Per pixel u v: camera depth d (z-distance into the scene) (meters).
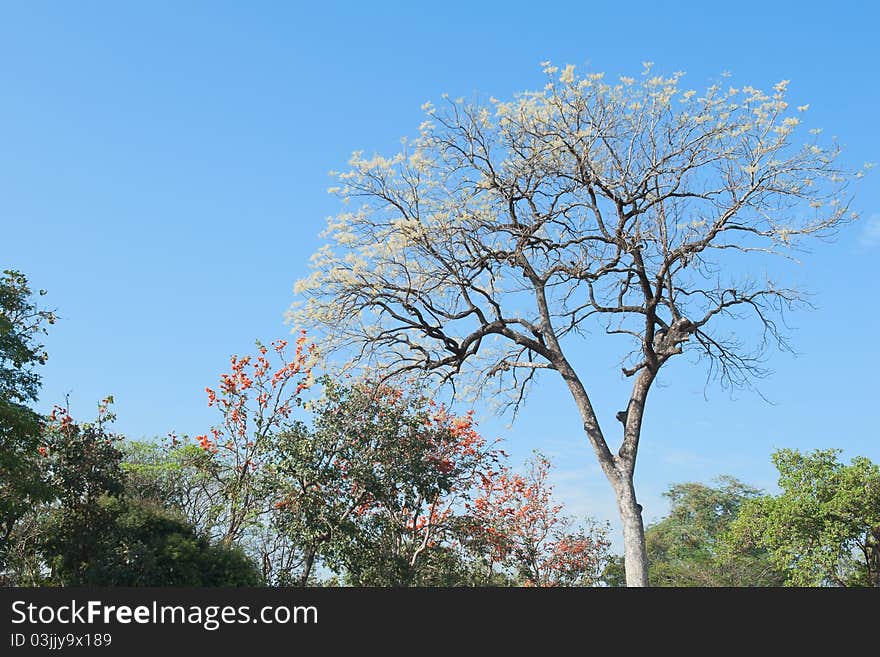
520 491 25.67
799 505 28.05
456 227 15.45
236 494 20.14
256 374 20.39
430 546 20.97
